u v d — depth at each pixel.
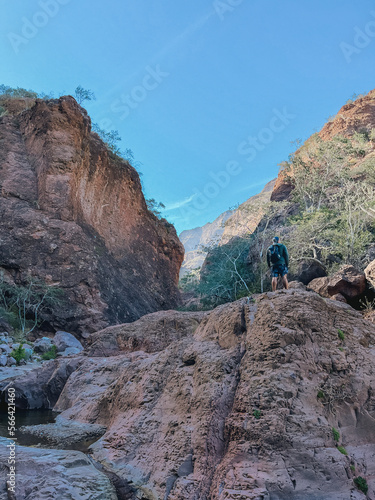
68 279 25.53
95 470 4.86
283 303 5.77
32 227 26.02
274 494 3.84
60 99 31.08
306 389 4.89
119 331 12.55
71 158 29.28
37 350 18.50
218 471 4.42
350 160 47.41
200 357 6.14
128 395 6.87
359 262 26.25
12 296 24.12
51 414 8.91
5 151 30.47
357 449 4.67
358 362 5.54
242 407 4.85
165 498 4.45
